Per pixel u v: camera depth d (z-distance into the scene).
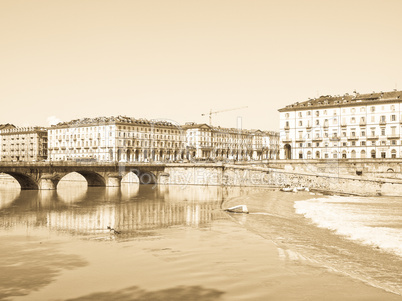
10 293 16.81
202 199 66.06
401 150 111.06
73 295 16.53
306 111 126.12
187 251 24.86
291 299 15.93
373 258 24.81
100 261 22.38
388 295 16.62
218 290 17.05
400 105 111.62
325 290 17.06
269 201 61.66
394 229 35.34
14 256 23.88
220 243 27.48
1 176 124.69
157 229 34.16
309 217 43.69
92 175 103.38
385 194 78.25
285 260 22.39
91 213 46.62
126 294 16.62
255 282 18.12
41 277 19.23
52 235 31.50
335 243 29.34
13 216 44.09
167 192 82.62
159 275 19.39
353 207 54.41
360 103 117.25
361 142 116.94
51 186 87.31
